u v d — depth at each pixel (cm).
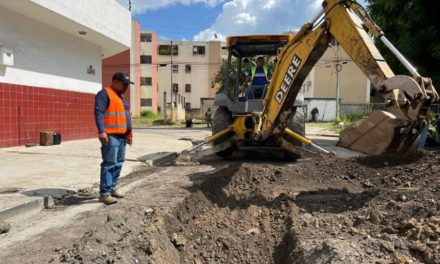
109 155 523
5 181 634
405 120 419
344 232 379
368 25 488
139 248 374
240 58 1002
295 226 414
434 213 365
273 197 545
